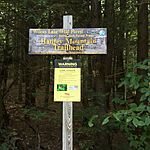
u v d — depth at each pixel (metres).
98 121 4.71
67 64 3.38
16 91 8.98
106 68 6.32
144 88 3.33
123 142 4.80
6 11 5.44
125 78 3.57
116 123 4.23
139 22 5.34
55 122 6.48
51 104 7.93
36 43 3.42
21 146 5.80
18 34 5.91
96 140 5.08
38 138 6.07
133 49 7.87
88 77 5.77
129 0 6.38
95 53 3.38
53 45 3.41
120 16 6.28
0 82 5.97
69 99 3.35
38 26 5.94
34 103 6.61
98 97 5.09
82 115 4.97
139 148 3.62
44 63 6.68
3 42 6.07
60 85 3.37
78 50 3.39
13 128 6.36
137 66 3.58
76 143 5.59
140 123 2.95
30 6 5.17
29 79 6.62
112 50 6.64
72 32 3.40
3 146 4.88
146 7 5.30
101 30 3.37
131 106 3.30
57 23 6.12
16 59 6.14
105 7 6.14
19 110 7.11
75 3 5.67
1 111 5.77
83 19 5.89
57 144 6.35
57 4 5.18
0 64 6.01
